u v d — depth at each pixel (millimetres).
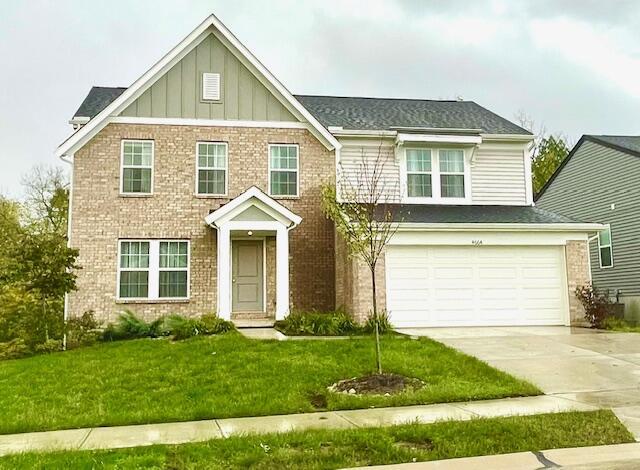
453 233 16047
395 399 8070
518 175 19281
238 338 12734
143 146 17047
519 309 16266
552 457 5598
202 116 17438
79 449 6059
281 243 15977
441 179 18766
